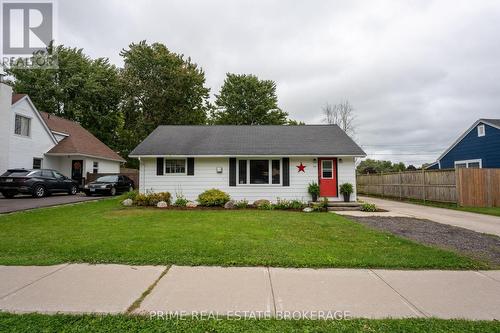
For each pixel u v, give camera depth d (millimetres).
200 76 31562
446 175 14938
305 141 15523
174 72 29078
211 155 13992
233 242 6066
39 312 3135
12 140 17188
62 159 21578
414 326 2887
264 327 2863
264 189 14547
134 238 6348
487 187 14266
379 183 21656
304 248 5707
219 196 13312
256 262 4824
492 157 19047
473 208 13273
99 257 5016
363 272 4500
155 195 13328
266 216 10117
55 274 4285
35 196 15219
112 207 12359
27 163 18422
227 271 4488
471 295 3689
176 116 29938
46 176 16000
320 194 14477
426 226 8555
